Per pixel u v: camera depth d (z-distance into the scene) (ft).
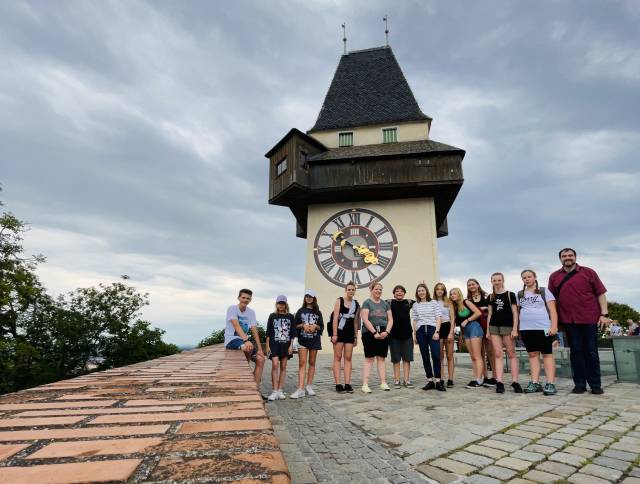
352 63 71.46
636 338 22.52
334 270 54.95
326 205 58.59
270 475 2.59
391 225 55.77
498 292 21.74
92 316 106.01
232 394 5.87
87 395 5.77
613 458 10.59
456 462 10.65
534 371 20.71
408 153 53.67
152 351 110.73
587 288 20.06
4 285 77.30
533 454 11.06
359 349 50.44
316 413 16.75
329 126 64.13
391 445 12.39
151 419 4.24
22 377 85.46
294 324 21.59
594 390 19.42
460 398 19.42
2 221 78.43
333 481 9.23
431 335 22.67
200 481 2.45
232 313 21.53
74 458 2.93
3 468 2.67
